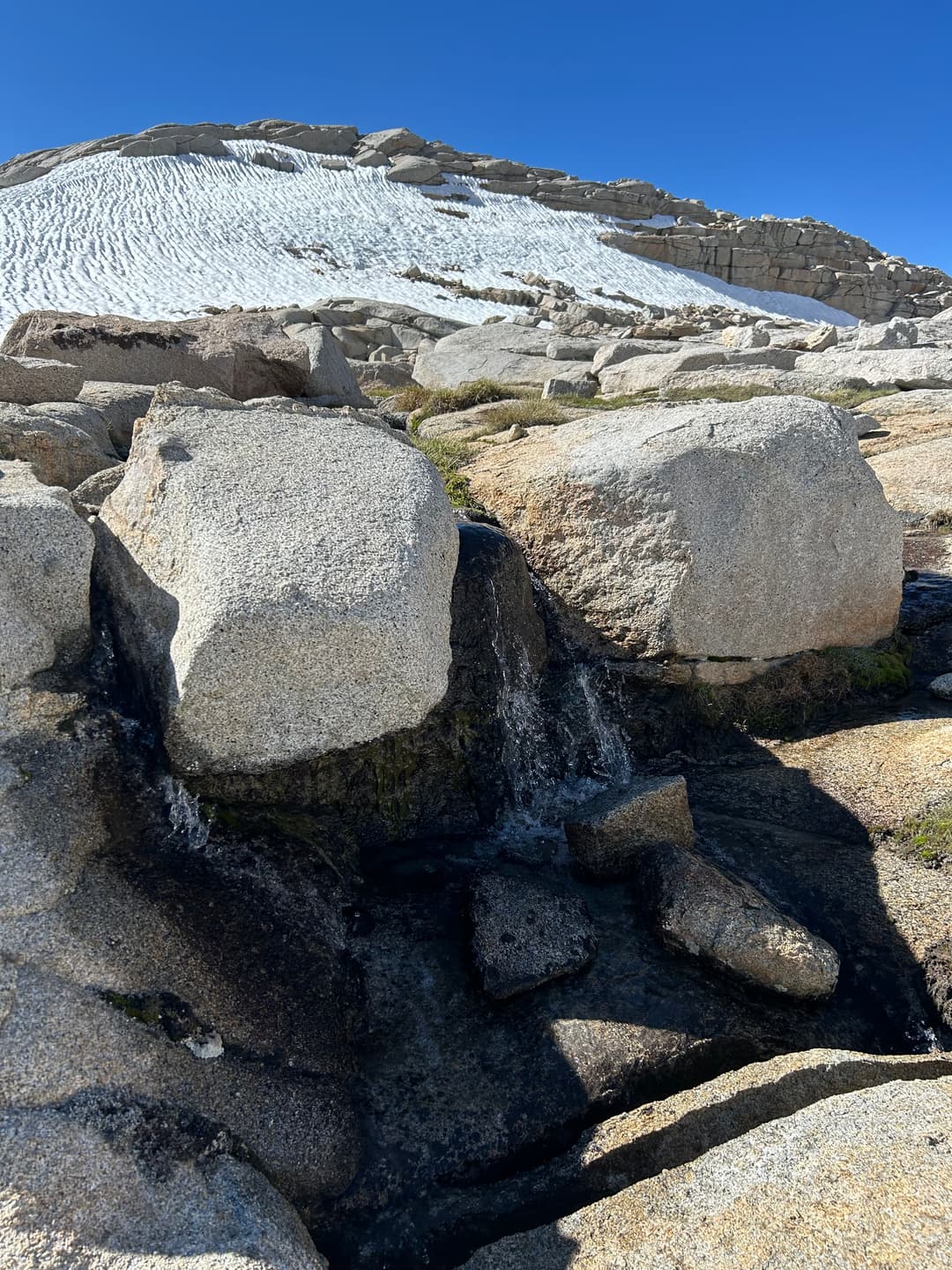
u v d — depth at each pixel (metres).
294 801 4.10
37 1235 2.23
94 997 2.75
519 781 5.20
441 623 3.69
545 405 11.70
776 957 3.66
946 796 4.53
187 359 9.86
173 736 3.26
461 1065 3.35
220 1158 2.64
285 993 3.20
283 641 3.14
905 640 6.48
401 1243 2.80
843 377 14.72
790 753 5.42
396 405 13.90
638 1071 3.33
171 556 3.60
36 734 3.24
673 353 17.20
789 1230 2.37
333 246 45.66
